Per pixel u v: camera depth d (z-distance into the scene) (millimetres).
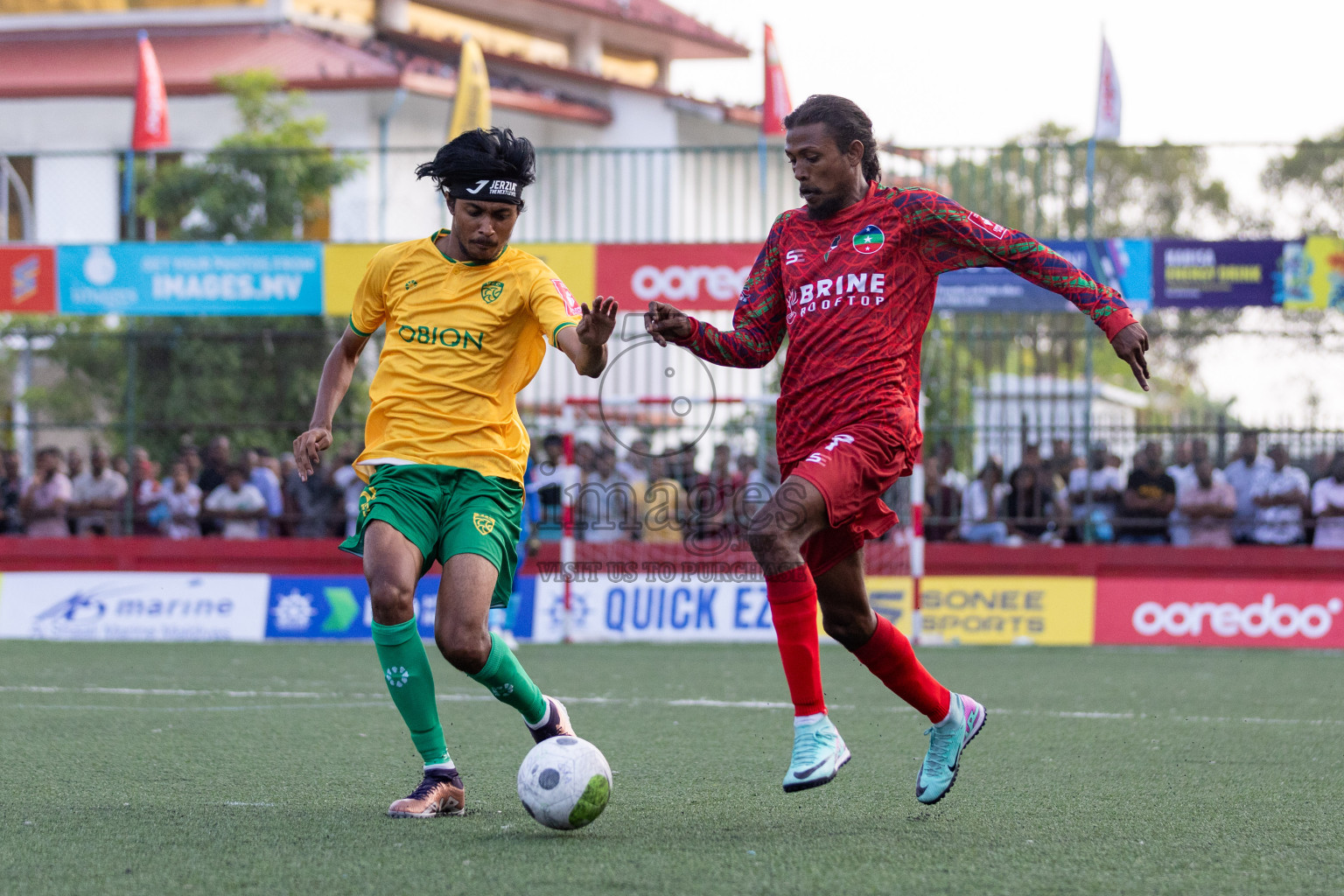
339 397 11711
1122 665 26922
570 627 32656
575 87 64062
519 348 11273
